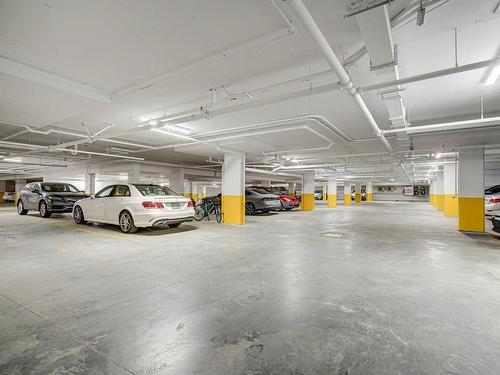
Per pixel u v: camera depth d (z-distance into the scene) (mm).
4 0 2223
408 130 5164
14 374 1482
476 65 2689
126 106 4895
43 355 1661
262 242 5414
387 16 2096
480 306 2387
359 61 3184
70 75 3668
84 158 13102
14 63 3264
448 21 2434
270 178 20781
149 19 2514
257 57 3168
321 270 3482
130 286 2883
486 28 2539
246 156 11438
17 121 5402
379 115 5551
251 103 3920
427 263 3830
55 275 3252
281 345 1787
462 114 5375
